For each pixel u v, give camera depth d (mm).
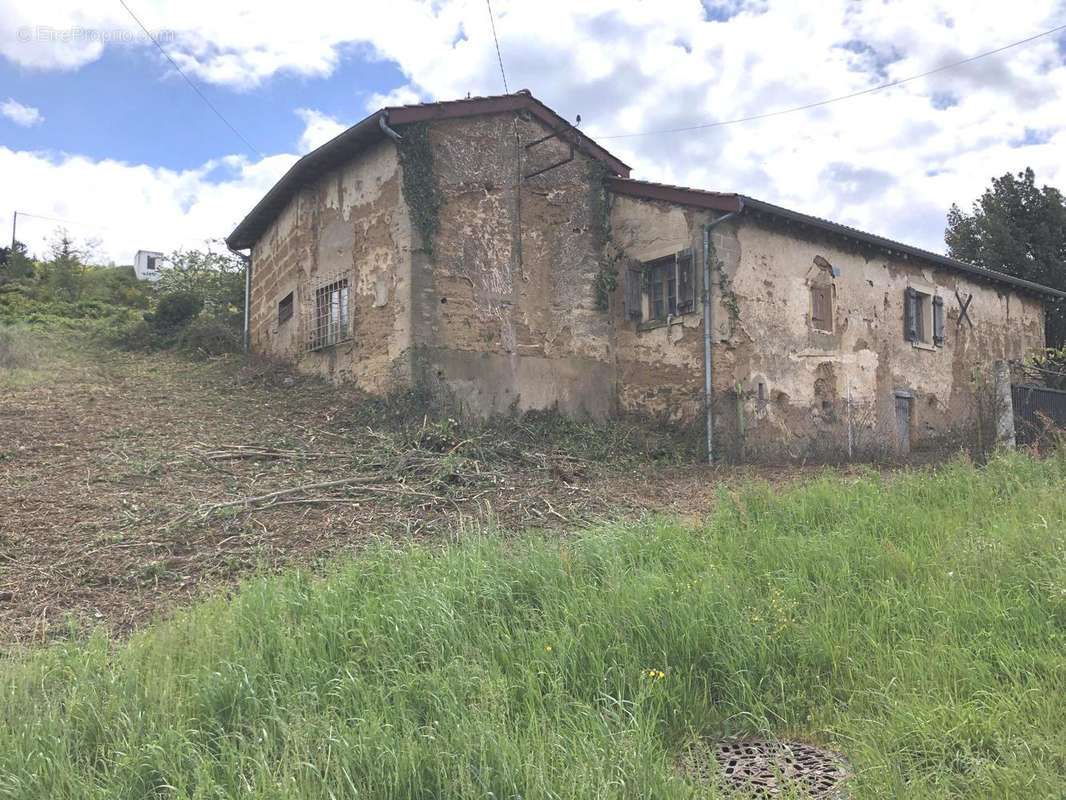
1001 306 18156
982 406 12297
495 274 12016
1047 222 22719
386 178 11828
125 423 10297
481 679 3576
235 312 19766
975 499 6594
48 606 5066
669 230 12609
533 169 12633
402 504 7656
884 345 14703
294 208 14398
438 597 4332
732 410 11891
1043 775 2881
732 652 4094
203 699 3471
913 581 4824
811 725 3662
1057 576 4406
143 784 2975
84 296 26328
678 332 12352
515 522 7223
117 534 6363
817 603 4602
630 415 12914
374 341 11875
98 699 3490
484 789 2820
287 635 4059
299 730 3123
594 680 3797
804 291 13227
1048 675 3645
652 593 4504
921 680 3664
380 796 2855
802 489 7289
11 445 8938
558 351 12570
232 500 7395
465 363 11531
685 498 8500
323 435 10086
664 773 3031
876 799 2912
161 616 4918
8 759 3012
